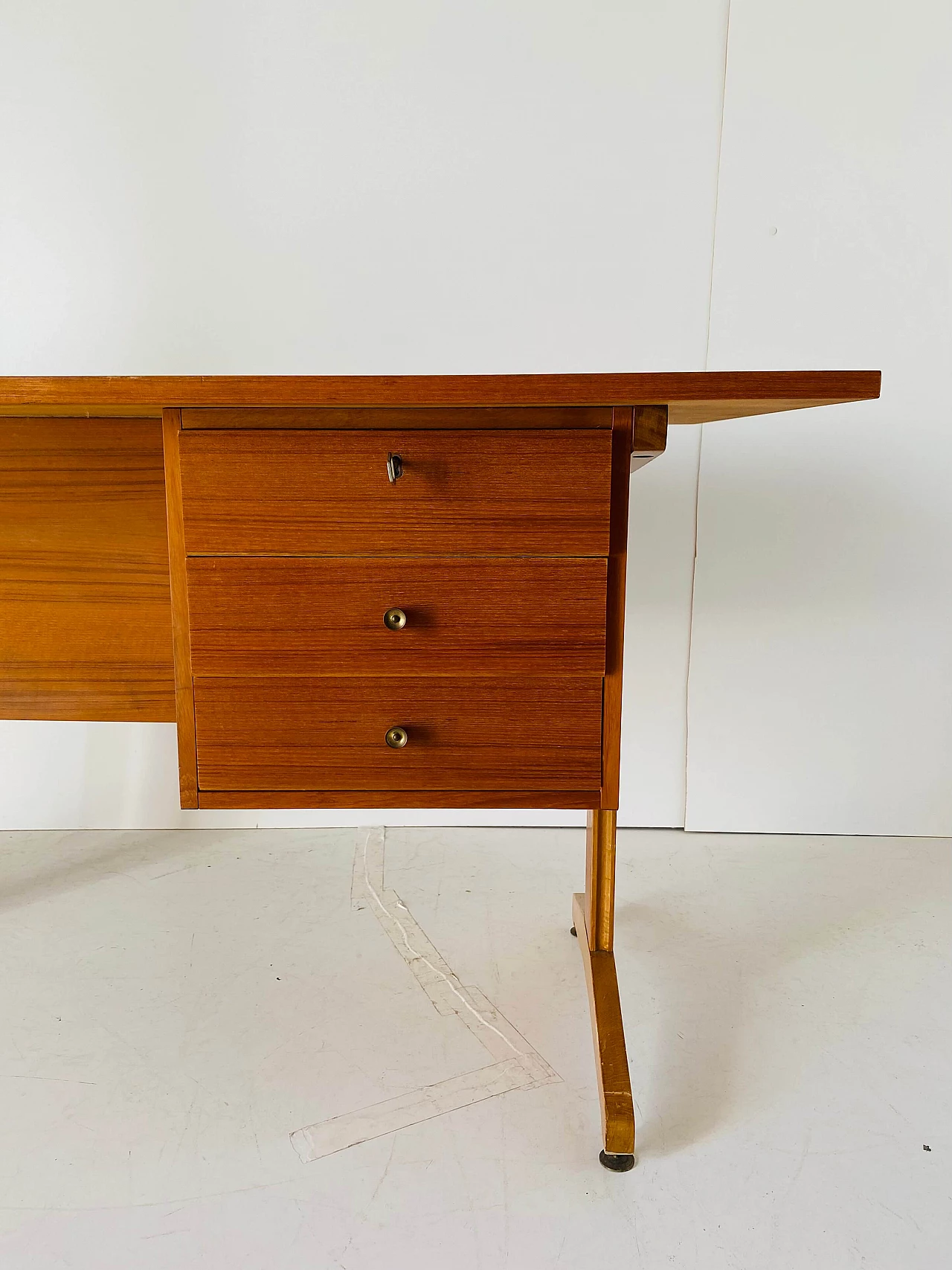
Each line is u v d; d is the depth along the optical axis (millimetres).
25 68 1672
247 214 1731
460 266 1758
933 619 1889
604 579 1008
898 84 1692
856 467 1832
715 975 1458
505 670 1027
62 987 1407
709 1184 1048
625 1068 1118
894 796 1960
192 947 1521
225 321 1767
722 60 1694
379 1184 1042
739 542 1863
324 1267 935
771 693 1925
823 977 1457
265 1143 1101
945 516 1849
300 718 1041
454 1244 964
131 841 1919
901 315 1771
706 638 1905
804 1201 1026
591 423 993
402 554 1000
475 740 1048
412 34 1684
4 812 1954
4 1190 1028
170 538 1011
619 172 1729
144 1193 1026
